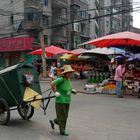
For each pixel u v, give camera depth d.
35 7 45.56
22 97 10.09
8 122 10.45
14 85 10.16
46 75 33.81
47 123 10.75
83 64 40.03
